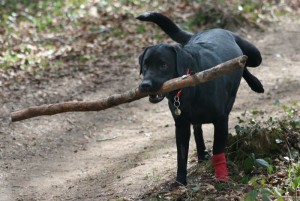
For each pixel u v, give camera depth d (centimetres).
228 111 763
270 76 1255
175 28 841
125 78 1298
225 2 1677
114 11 1792
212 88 698
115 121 1070
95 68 1358
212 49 740
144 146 936
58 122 1065
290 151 771
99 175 840
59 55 1445
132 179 804
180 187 719
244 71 850
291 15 1756
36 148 962
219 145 729
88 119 1080
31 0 1941
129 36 1573
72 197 774
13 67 1352
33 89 1234
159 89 645
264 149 781
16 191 810
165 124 1038
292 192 676
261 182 684
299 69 1295
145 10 1788
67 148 959
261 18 1692
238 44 819
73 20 1733
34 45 1511
